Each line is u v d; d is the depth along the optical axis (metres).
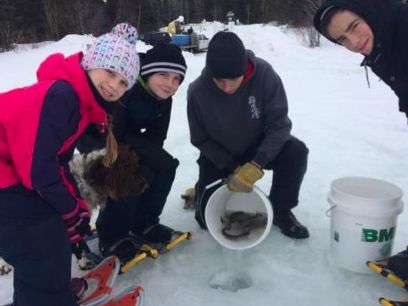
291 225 2.95
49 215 1.98
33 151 1.83
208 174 2.99
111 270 2.42
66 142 2.05
